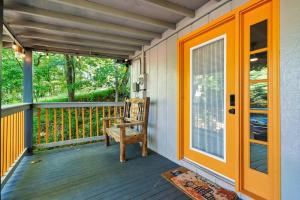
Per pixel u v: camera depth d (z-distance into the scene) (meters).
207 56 2.34
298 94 1.34
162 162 2.84
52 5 2.15
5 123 2.18
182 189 1.99
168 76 3.00
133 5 2.21
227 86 2.04
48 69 6.80
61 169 2.58
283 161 1.43
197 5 2.23
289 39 1.39
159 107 3.28
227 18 1.95
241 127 1.84
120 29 2.78
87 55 4.13
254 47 1.73
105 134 3.81
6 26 2.40
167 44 3.02
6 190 2.00
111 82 7.55
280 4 1.45
